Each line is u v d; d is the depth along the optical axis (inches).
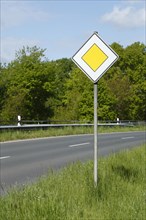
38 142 1014.4
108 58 358.0
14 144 940.6
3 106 2199.8
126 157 589.6
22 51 2534.5
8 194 323.6
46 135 1235.9
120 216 273.3
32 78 2470.5
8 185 435.2
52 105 2586.1
